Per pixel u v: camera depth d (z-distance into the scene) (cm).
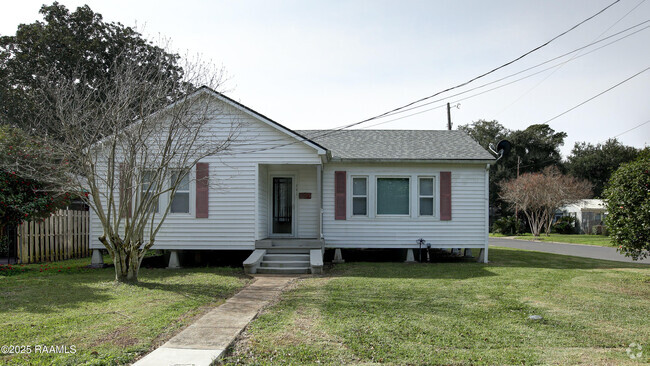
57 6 2675
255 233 1444
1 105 2506
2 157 1266
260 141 1454
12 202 1301
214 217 1452
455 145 1775
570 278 1166
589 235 4322
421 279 1141
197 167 1452
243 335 645
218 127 1437
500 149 1609
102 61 2677
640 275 1214
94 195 1041
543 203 3850
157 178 1267
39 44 2517
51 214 1571
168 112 1217
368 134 1948
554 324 727
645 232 1081
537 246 2762
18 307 792
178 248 1447
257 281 1148
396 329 676
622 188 1142
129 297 888
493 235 4697
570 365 545
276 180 1677
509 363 552
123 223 1427
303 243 1435
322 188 1612
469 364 548
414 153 1642
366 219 1598
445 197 1595
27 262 1464
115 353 550
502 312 797
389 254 1859
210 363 522
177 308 795
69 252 1673
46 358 531
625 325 725
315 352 573
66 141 1243
